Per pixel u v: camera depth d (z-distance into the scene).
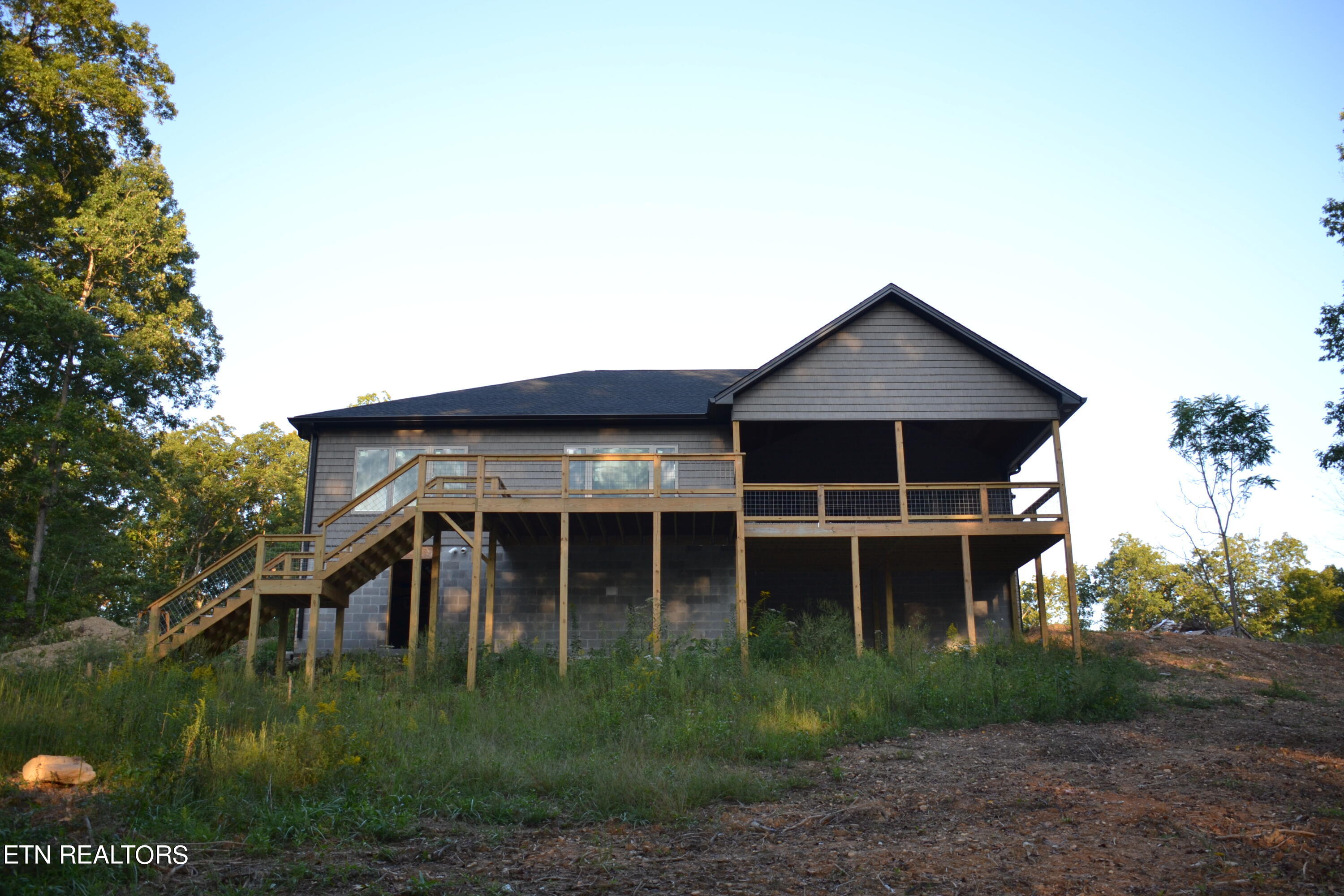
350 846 7.76
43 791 9.03
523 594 20.58
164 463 31.52
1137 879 6.79
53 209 30.86
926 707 14.14
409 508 17.80
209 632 16.58
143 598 38.78
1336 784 9.60
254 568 16.89
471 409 21.58
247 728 11.27
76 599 29.17
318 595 16.20
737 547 17.69
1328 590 47.22
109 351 28.41
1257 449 27.36
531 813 8.83
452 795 9.30
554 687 15.48
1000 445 22.78
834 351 19.98
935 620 22.28
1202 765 10.66
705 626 20.41
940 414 19.59
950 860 7.33
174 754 9.44
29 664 13.98
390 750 10.73
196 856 7.33
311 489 21.00
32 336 26.44
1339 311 24.88
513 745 11.64
